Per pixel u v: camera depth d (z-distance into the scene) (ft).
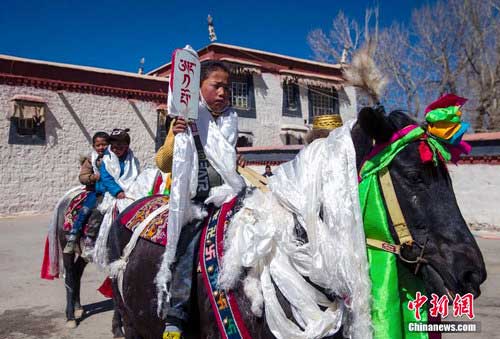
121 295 9.80
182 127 7.88
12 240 38.04
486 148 40.42
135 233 9.39
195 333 8.03
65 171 60.90
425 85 65.05
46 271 18.81
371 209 6.34
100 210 15.62
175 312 7.52
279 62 79.00
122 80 65.57
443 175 6.17
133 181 15.80
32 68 58.75
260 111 76.74
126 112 65.82
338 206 6.28
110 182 15.38
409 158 6.16
